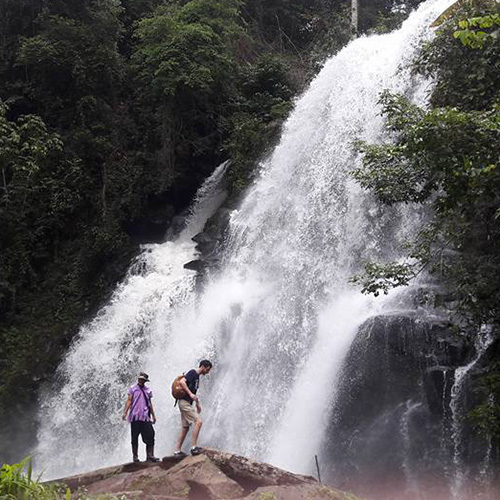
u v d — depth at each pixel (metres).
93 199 26.27
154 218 25.56
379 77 20.05
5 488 8.24
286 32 34.12
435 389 12.24
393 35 21.09
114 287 23.03
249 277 19.55
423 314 13.34
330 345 14.88
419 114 11.75
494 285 10.62
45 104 27.55
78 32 27.41
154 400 18.55
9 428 20.67
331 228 18.27
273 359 16.48
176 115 25.92
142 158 26.23
